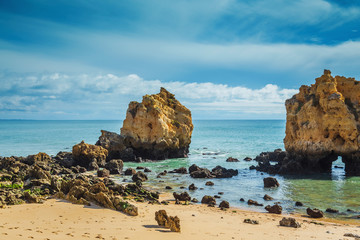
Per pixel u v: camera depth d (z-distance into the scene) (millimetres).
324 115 54875
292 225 25094
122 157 70562
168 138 75938
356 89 55938
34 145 101938
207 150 95750
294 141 59125
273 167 57938
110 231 19156
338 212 31125
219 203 34844
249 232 22188
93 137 140250
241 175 53688
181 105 85375
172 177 51594
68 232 18250
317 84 57719
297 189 42219
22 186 36750
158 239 17969
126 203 25750
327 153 55125
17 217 22094
